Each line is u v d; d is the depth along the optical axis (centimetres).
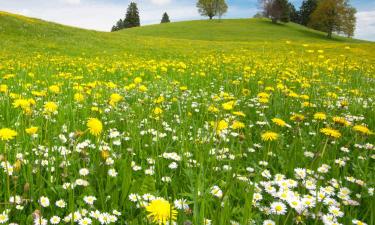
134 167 321
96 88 670
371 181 312
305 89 808
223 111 552
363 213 276
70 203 240
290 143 451
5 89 518
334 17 8112
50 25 3894
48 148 342
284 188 246
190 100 682
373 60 2205
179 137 427
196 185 250
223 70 1273
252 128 508
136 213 264
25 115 434
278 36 7856
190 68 1355
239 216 245
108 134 424
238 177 298
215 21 10331
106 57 2253
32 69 1125
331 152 396
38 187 269
